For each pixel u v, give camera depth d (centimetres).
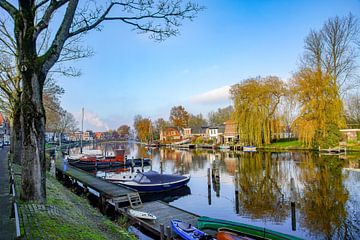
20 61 825
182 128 10225
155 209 1376
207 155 5056
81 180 2117
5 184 1223
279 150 4938
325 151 4269
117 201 1442
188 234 994
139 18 980
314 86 4297
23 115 838
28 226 656
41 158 859
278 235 954
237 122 5500
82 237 671
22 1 814
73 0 877
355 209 1473
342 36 4312
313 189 1953
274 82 5322
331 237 1116
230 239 902
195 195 1961
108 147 9450
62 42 879
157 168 3534
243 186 2167
